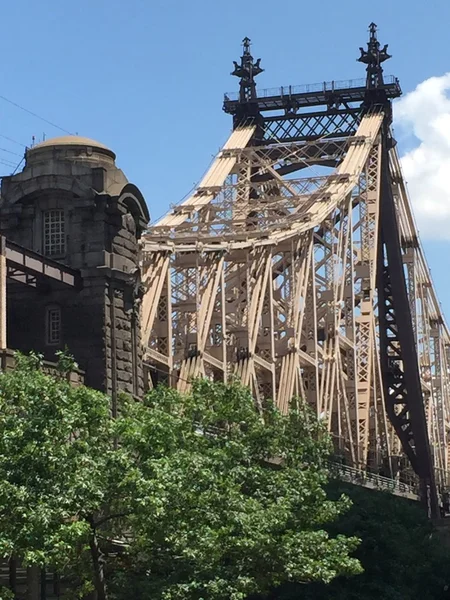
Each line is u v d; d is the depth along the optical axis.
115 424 67.88
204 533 67.50
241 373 126.88
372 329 170.75
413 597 100.38
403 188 196.62
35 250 95.12
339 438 148.62
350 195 164.38
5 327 84.88
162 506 64.75
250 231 139.38
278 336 149.38
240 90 189.75
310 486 79.12
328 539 82.19
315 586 89.69
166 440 68.81
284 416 86.75
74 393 67.06
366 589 92.88
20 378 66.44
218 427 85.81
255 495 77.25
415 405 184.62
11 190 96.44
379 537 94.19
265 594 78.62
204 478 67.25
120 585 70.06
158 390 79.56
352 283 165.25
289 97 187.75
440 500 195.25
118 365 93.75
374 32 188.12
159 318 116.56
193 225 139.12
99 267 93.31
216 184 169.12
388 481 157.38
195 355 118.69
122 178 96.69
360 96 186.38
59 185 94.94
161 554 70.19
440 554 106.56
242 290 136.00
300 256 143.88
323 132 187.00
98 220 94.31
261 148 180.75
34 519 60.69
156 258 115.12
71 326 93.19
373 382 173.12
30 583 72.44
